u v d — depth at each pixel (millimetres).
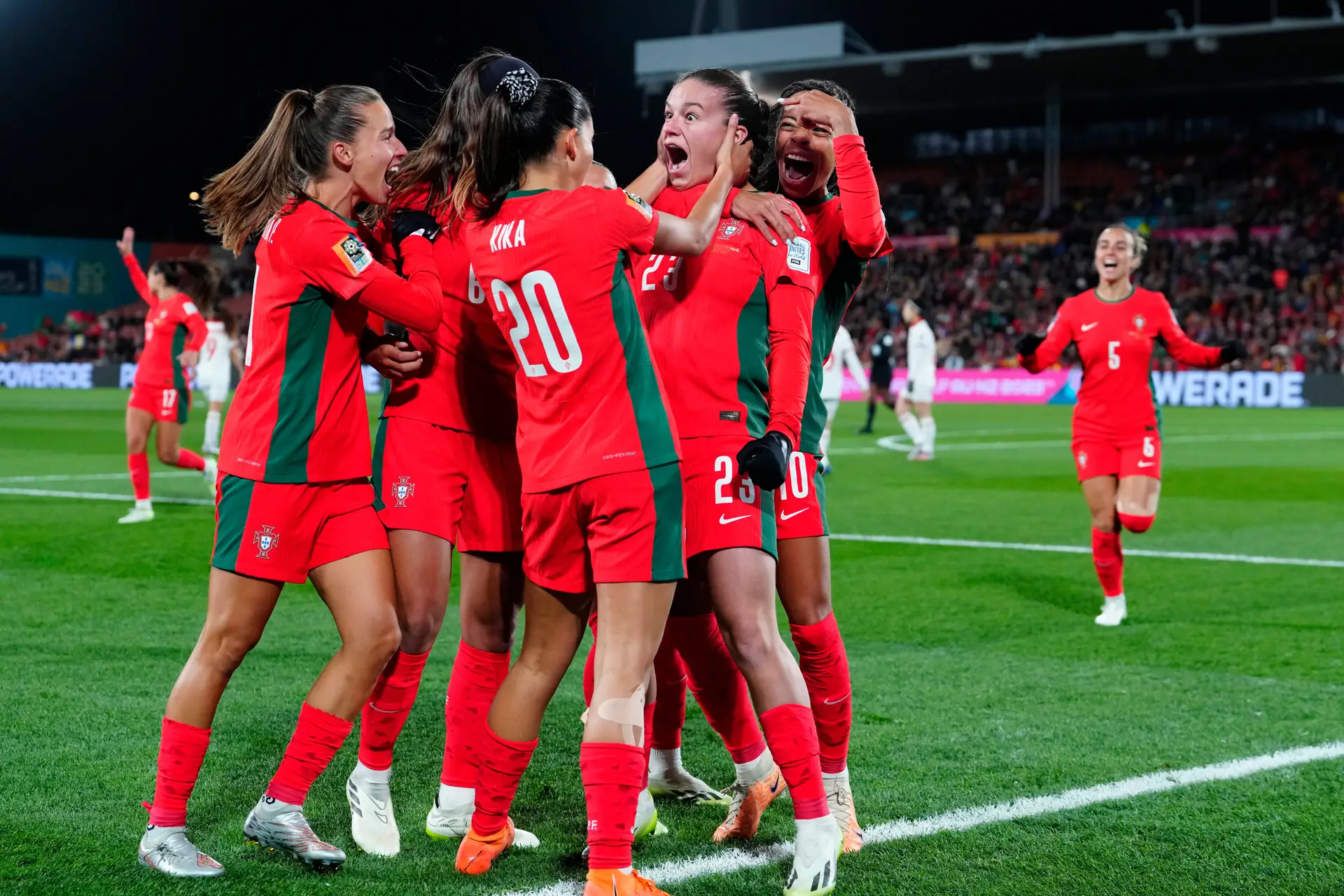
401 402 3174
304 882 2848
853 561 7605
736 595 2771
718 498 2803
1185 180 40094
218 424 14148
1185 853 3047
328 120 2932
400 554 3113
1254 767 3723
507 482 3215
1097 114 42312
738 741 3166
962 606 6301
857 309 37906
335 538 2945
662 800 3508
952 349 35219
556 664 2875
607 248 2594
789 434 2750
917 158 44750
